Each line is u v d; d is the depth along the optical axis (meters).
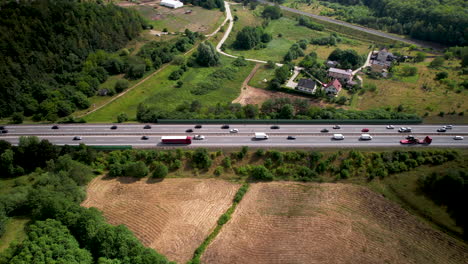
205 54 178.25
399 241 76.81
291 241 76.81
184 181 93.06
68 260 61.62
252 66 183.62
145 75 164.00
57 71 144.75
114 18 178.88
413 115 114.12
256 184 92.12
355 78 162.00
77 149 98.44
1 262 62.44
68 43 150.88
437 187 84.38
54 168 90.94
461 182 79.94
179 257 72.50
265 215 83.31
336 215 83.38
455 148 97.88
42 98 127.81
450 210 81.38
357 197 87.62
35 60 136.00
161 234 77.62
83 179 89.62
